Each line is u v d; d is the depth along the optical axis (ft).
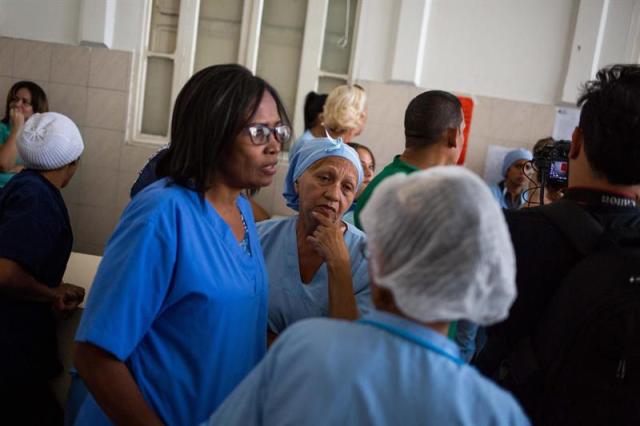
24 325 5.42
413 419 2.11
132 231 3.27
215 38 12.71
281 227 4.72
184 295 3.37
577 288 3.03
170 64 12.85
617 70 3.32
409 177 2.41
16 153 11.43
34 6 12.66
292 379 2.29
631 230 3.11
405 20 11.94
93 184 13.00
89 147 12.89
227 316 3.52
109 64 12.62
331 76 12.44
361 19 12.12
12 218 5.11
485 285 2.20
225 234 3.65
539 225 3.29
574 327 2.98
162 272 3.29
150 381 3.41
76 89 12.75
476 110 12.26
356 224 5.26
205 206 3.56
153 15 12.75
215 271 3.50
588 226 3.16
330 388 2.20
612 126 3.08
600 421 2.96
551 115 12.09
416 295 2.22
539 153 5.48
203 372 3.44
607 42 11.75
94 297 3.23
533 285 3.27
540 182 5.40
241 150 3.50
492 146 12.32
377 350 2.25
